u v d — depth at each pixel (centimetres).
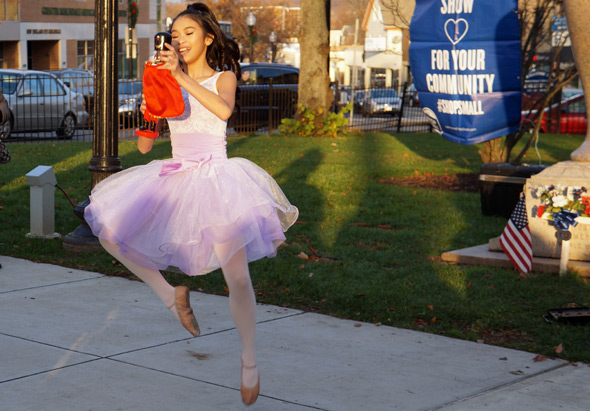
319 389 438
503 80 1098
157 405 407
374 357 497
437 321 582
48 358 476
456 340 537
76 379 442
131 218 395
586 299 634
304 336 538
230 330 545
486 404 420
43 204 831
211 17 409
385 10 2562
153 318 569
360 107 2830
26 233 850
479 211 1045
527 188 729
